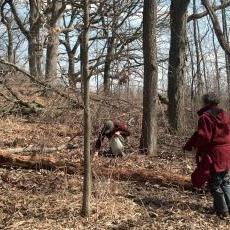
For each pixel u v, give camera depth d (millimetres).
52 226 4133
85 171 4340
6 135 7566
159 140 8211
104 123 6719
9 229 4059
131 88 7711
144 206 4688
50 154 6426
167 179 5449
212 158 4500
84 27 4184
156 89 7145
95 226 4164
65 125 6781
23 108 8992
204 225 4316
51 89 4801
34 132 7445
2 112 8914
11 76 7020
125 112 7957
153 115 7125
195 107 10109
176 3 9539
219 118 4559
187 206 4770
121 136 6719
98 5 4426
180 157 6891
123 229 4137
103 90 6328
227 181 4578
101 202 4641
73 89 4508
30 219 4273
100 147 6801
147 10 7055
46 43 5734
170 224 4293
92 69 4203
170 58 9539
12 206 4562
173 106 9406
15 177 5406
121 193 5062
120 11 4543
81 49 4234
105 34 4641
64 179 5250
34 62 6852
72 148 6867
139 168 5863
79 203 4641
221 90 13039
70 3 4324
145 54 7129
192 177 4570
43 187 5113
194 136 4574
